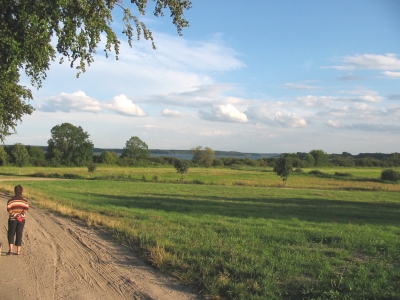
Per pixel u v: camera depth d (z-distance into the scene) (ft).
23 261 26.55
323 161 480.23
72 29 26.73
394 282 20.39
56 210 55.47
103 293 19.80
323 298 18.13
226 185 165.37
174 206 71.41
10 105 68.13
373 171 350.02
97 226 41.63
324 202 100.22
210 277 21.34
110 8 28.55
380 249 30.53
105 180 182.60
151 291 19.99
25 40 26.66
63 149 359.66
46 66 39.17
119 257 27.58
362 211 76.95
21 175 212.23
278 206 82.28
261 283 20.22
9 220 28.68
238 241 32.45
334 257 27.12
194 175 236.84
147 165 399.44
